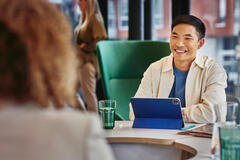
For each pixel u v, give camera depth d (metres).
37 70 0.80
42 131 0.74
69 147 0.73
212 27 4.03
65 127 0.75
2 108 0.77
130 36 4.29
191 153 1.81
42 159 0.72
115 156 1.93
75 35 4.39
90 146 0.74
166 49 3.29
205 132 1.91
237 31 3.99
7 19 0.80
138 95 2.81
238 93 4.04
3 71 0.77
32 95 0.79
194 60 2.67
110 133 2.01
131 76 3.33
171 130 2.08
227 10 3.97
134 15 4.23
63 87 0.86
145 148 1.92
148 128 2.16
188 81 2.68
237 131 1.42
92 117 0.78
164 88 2.75
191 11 4.00
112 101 2.13
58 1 4.98
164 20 4.25
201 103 2.51
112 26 4.61
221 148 1.44
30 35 0.81
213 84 2.62
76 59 0.95
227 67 4.06
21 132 0.74
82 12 4.34
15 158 0.72
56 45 0.85
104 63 3.23
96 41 4.26
